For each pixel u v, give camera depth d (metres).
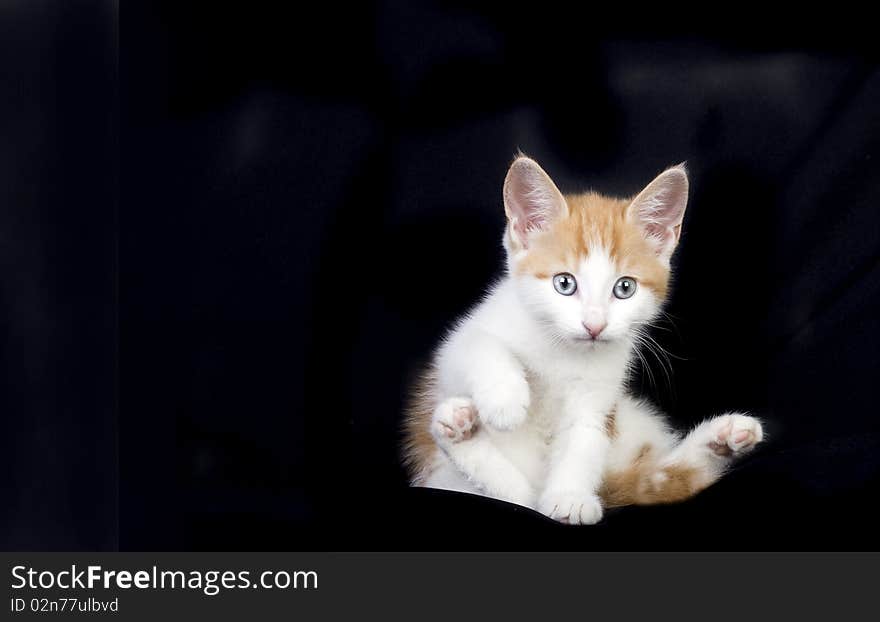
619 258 1.01
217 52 1.07
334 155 1.09
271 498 1.05
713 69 1.09
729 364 1.08
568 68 1.09
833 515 0.97
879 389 1.06
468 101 1.09
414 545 0.98
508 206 1.03
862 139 1.08
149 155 1.07
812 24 1.08
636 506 0.98
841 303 1.08
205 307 1.08
